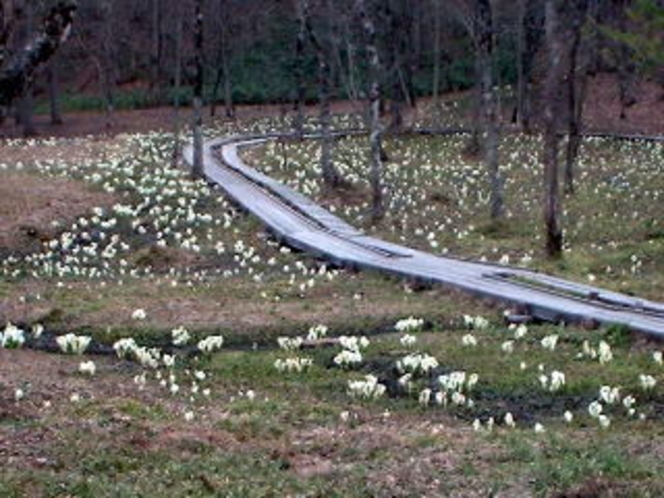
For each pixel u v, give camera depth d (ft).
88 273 85.46
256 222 106.11
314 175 139.03
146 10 259.80
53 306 70.90
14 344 58.23
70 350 57.93
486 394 50.44
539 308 65.31
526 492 33.55
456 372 51.62
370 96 107.34
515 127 193.36
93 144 168.25
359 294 75.15
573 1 95.96
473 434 42.45
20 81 43.83
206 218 107.34
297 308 70.44
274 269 87.45
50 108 231.30
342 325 65.98
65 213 108.78
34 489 32.65
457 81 244.83
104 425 40.75
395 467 36.73
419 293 75.10
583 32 122.31
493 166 106.22
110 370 53.62
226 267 89.04
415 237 101.71
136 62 264.52
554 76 85.61
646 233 101.40
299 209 110.42
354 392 49.44
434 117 206.28
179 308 70.59
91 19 237.04
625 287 74.84
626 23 179.83
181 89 250.57
